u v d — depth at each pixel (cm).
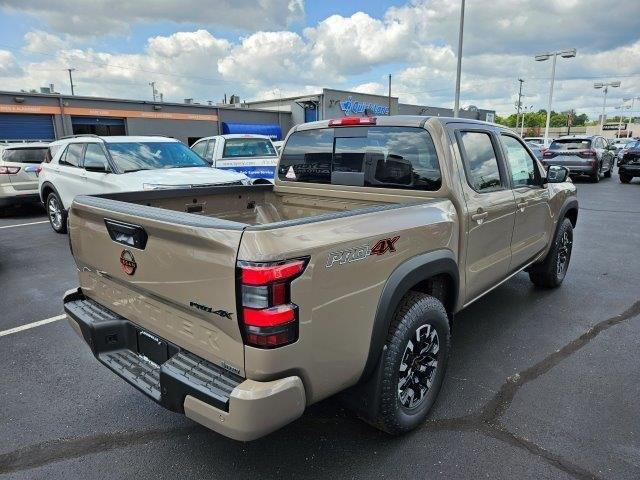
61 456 269
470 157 336
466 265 325
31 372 362
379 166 346
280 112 4031
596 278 579
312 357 211
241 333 197
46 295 537
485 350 391
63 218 866
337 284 216
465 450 269
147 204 344
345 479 248
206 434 287
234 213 404
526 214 415
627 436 279
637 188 1586
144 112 3075
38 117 2647
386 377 254
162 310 239
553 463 258
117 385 344
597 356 379
